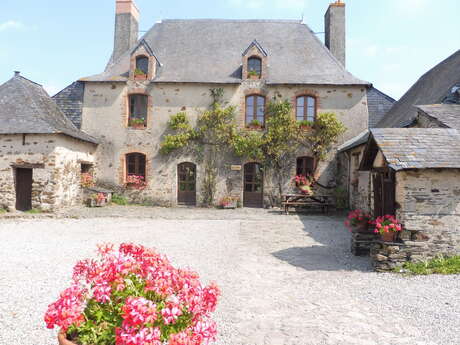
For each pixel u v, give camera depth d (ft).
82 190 49.49
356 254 24.99
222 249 26.21
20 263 21.66
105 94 52.60
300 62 54.65
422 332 12.98
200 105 52.13
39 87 51.90
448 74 40.83
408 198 21.43
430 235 21.25
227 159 51.96
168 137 51.16
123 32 58.54
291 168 51.31
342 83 50.80
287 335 12.77
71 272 19.93
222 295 16.74
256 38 58.44
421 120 32.17
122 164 52.24
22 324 13.42
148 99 52.31
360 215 25.67
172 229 34.35
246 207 51.98
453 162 20.75
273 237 31.27
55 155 42.57
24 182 44.68
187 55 55.93
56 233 31.58
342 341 12.33
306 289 17.81
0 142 43.27
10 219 39.11
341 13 58.59
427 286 18.03
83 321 7.92
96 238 29.50
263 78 51.78
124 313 7.35
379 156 25.21
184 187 52.80
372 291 17.47
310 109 51.96
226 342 12.19
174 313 7.57
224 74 53.06
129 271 8.63
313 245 28.27
